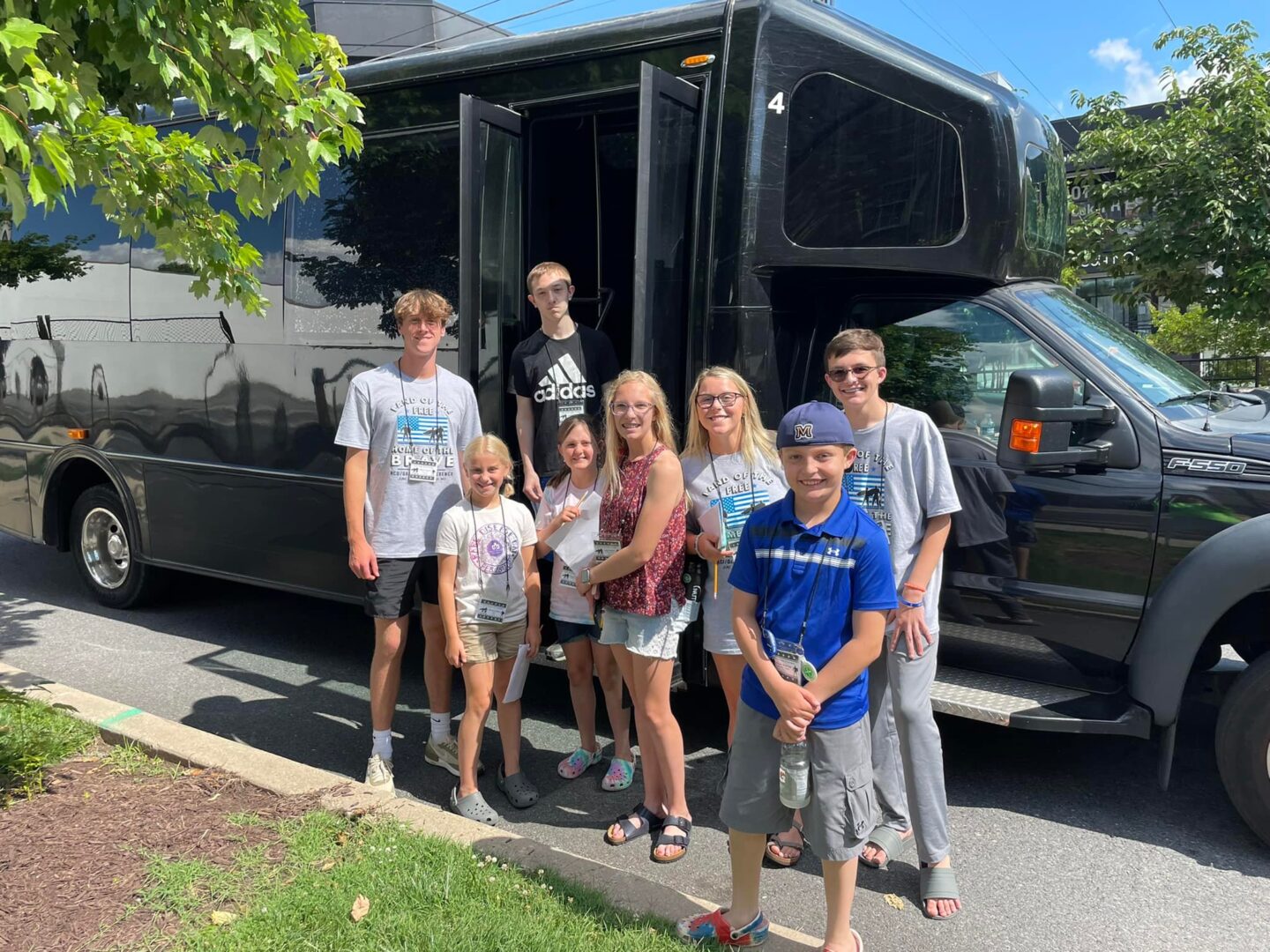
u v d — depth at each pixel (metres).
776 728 2.67
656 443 3.53
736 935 2.81
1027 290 4.30
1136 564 3.73
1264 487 3.52
